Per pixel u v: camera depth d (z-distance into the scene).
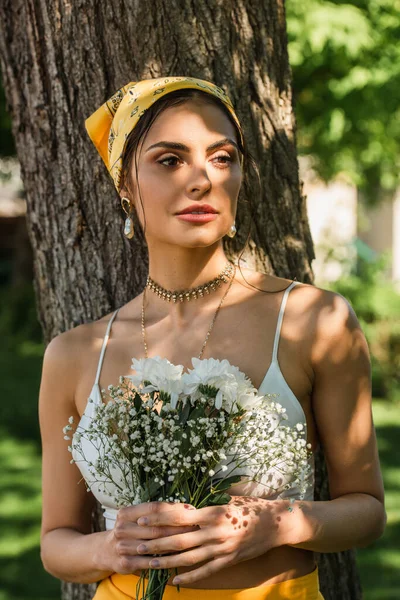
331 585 2.83
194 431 1.98
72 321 2.89
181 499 2.05
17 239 14.05
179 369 2.05
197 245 2.19
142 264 2.81
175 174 2.19
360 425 2.23
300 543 2.11
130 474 2.13
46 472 2.45
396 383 9.34
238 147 2.38
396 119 8.77
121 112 2.31
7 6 2.83
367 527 2.20
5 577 4.99
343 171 9.85
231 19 2.71
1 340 12.56
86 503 2.47
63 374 2.40
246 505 2.07
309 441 2.28
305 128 8.84
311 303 2.24
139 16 2.66
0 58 2.90
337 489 2.28
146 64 2.68
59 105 2.78
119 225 2.80
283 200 2.80
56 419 2.42
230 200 2.22
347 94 8.24
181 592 2.13
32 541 5.54
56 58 2.75
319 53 7.69
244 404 2.02
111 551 2.14
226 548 2.02
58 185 2.83
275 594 2.15
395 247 15.05
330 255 10.71
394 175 10.38
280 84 2.83
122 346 2.37
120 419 2.05
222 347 2.26
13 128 2.92
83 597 2.95
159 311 2.39
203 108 2.21
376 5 7.85
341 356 2.19
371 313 9.62
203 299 2.34
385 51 7.90
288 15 7.48
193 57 2.68
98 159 2.78
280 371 2.19
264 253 2.78
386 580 4.89
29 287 13.56
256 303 2.29
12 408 8.91
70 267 2.86
